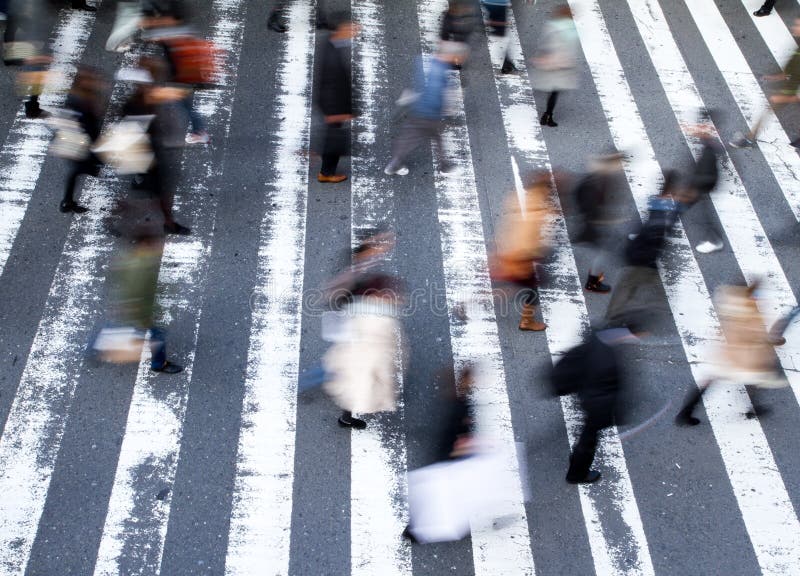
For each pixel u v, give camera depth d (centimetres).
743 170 1002
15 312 771
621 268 858
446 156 975
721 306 738
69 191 850
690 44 1186
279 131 986
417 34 1152
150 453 684
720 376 716
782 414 758
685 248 898
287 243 860
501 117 1036
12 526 632
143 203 884
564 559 648
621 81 1112
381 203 912
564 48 962
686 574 648
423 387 748
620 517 676
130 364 741
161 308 782
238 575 621
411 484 607
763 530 679
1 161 909
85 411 705
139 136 801
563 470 702
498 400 746
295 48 1106
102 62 1045
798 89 1057
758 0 1274
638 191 955
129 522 643
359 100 1035
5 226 845
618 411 698
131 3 1034
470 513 607
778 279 880
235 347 764
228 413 716
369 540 647
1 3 948
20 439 683
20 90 988
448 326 799
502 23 1130
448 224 898
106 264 823
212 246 848
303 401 730
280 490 671
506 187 947
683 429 739
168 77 965
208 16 1136
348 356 666
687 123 1058
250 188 912
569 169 977
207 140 958
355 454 697
